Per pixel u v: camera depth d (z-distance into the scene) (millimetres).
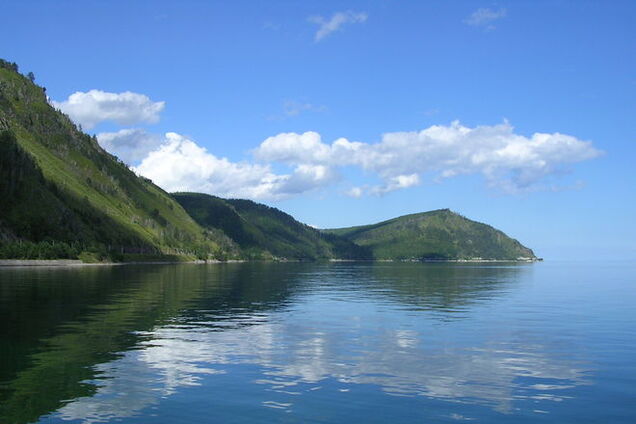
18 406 22203
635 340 40344
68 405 22406
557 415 22203
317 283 121438
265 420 21062
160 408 22297
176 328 44031
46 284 95812
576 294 90812
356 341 39000
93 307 58375
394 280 140875
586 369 30422
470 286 114188
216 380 26953
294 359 32281
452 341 39406
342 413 22047
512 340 40094
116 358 31500
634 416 22125
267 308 62031
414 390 25609
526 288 107938
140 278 127562
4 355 32000
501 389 26000
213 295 80375
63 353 32656
